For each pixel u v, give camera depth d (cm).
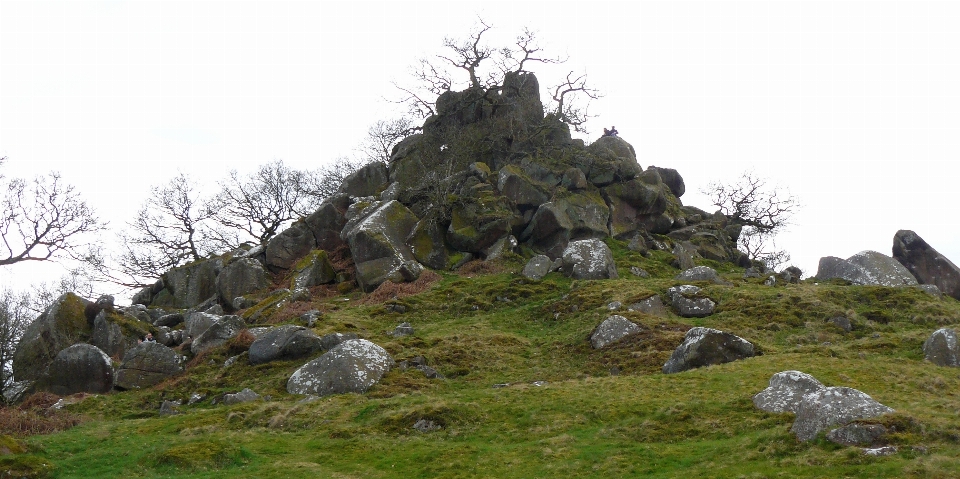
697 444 2133
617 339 3581
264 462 2245
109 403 3431
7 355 4172
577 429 2373
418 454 2238
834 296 4203
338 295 5200
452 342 3703
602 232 5722
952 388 2598
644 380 2861
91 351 3819
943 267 5050
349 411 2733
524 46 7044
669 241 6072
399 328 3928
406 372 3262
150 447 2425
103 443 2564
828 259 4988
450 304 4534
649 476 1906
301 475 2103
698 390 2631
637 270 5169
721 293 4253
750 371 2833
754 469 1850
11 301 5131
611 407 2519
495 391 2875
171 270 6044
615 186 6106
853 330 3728
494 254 5406
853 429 1903
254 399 3094
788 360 3020
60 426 2928
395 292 4906
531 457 2150
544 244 5606
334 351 3244
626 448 2142
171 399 3381
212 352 3847
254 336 3878
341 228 6050
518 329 4088
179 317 5016
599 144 6825
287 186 7875
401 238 5497
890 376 2770
